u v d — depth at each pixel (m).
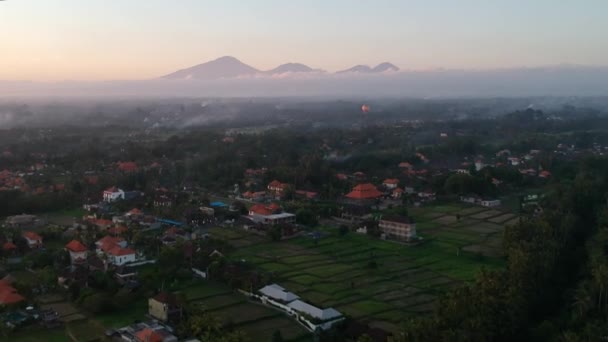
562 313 134.12
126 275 153.00
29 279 155.00
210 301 140.25
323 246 193.62
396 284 154.50
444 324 113.44
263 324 127.75
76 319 129.25
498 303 122.69
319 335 120.25
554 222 192.38
